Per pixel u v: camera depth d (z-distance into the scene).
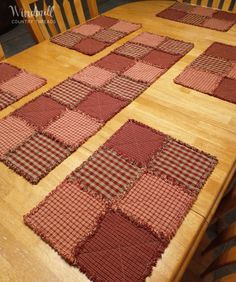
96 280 0.61
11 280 0.62
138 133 0.96
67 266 0.64
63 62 1.38
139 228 0.69
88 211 0.74
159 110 1.07
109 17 1.78
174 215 0.72
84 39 1.55
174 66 1.31
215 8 1.84
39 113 1.06
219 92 1.14
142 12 1.83
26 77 1.28
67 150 0.91
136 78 1.23
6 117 1.05
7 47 3.37
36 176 0.83
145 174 0.82
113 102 1.10
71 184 0.80
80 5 1.79
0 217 0.74
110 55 1.40
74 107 1.08
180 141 0.93
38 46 1.52
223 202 0.91
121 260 0.64
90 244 0.67
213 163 0.85
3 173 0.85
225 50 1.41
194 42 1.50
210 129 0.99
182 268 0.64
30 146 0.93
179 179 0.81
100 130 0.99
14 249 0.67
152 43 1.49
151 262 0.63
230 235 0.84
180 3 1.91
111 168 0.84
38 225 0.71
